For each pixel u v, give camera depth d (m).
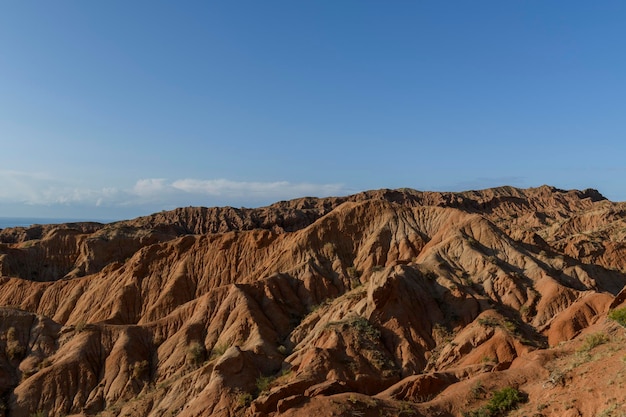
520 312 56.94
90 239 124.00
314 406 35.31
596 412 27.03
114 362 59.78
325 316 62.16
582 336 41.19
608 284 69.31
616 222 136.88
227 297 68.25
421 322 55.09
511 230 83.81
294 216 199.50
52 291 93.44
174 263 93.31
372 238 83.75
